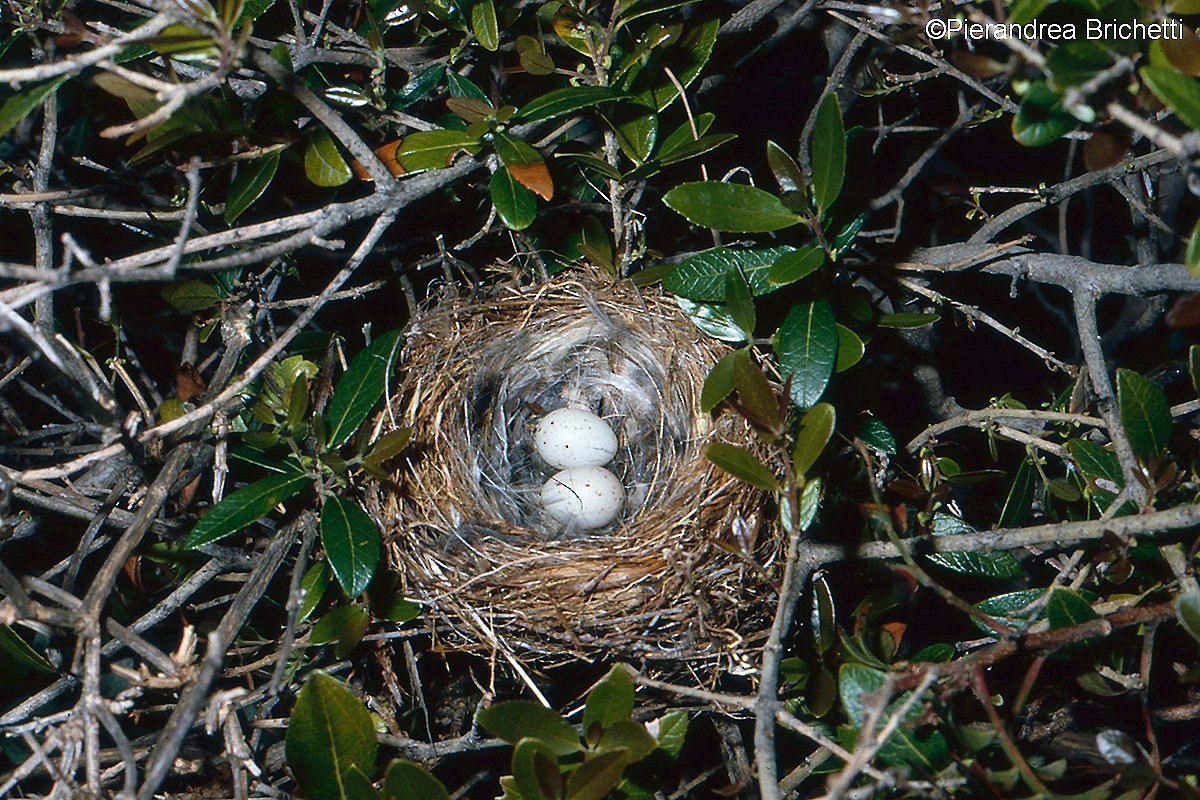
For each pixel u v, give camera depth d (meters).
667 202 0.47
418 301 0.53
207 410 0.45
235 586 0.52
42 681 0.49
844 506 0.50
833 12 0.50
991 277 0.57
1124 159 0.49
